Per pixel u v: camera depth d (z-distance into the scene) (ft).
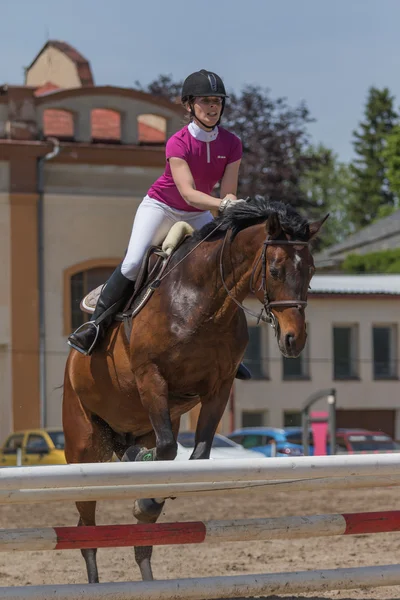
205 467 22.97
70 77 168.04
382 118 356.38
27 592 23.38
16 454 112.88
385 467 23.94
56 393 133.69
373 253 204.23
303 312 24.44
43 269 134.00
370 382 162.30
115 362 28.66
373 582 25.58
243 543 45.85
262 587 24.85
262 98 210.38
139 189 138.41
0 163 132.57
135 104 139.23
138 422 29.81
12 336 131.95
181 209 29.32
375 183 352.28
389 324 164.14
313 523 25.79
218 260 26.37
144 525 24.91
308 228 25.05
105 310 28.91
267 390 155.63
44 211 134.31
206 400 27.09
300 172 210.59
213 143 28.58
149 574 29.89
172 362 26.37
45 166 134.51
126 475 22.49
